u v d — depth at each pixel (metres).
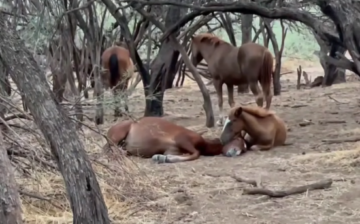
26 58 4.32
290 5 14.04
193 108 19.98
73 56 17.81
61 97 12.26
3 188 4.30
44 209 7.96
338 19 10.77
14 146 8.40
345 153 10.60
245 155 11.49
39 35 9.03
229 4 12.52
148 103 17.36
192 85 29.86
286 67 39.84
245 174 9.81
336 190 8.59
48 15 9.25
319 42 24.23
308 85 28.67
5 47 4.30
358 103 19.39
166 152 11.49
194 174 9.99
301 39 42.53
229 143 11.59
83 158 4.32
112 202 8.10
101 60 19.55
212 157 11.47
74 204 4.27
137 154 11.67
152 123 11.67
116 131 11.76
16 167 8.36
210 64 16.38
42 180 8.45
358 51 10.73
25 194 7.78
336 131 13.69
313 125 14.87
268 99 15.78
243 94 24.73
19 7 8.67
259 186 8.95
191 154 11.34
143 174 9.48
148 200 8.41
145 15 16.19
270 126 11.85
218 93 16.36
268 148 11.88
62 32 14.62
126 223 7.44
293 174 9.73
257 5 12.14
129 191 8.52
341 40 11.06
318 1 10.91
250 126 11.70
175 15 16.50
